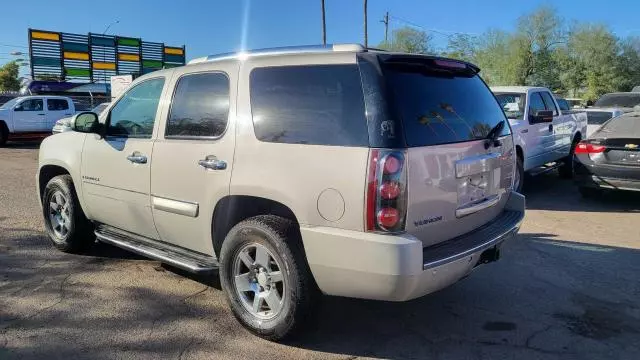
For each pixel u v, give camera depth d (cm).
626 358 367
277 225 368
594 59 5794
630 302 461
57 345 378
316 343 386
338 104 351
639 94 1684
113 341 385
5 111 2006
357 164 332
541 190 1030
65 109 2191
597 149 857
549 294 478
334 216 339
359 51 359
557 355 371
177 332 400
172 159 435
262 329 383
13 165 1388
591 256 588
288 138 365
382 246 322
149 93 479
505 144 442
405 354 372
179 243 458
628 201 910
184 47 4519
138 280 504
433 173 350
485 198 412
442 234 368
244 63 404
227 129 399
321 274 352
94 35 4025
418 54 376
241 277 397
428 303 457
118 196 494
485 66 5991
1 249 594
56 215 589
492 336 399
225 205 404
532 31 5853
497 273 532
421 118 354
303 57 376
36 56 3803
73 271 527
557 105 1073
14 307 440
